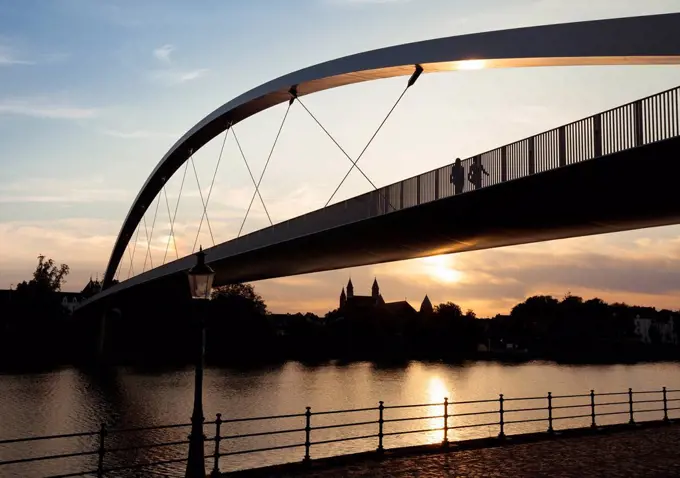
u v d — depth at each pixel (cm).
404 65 2530
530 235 2891
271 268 4891
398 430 4944
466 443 1823
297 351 13500
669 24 1557
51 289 14088
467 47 2162
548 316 17788
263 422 5384
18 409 5994
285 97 3659
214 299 12731
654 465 1552
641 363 14075
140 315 12281
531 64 1970
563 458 1639
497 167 2231
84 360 11575
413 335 15312
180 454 4181
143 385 7956
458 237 2997
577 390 8238
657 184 1961
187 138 5109
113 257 9738
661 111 1642
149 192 6956
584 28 1730
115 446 4450
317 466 1537
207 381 8569
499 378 10106
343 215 3170
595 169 1888
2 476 3631
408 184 2720
